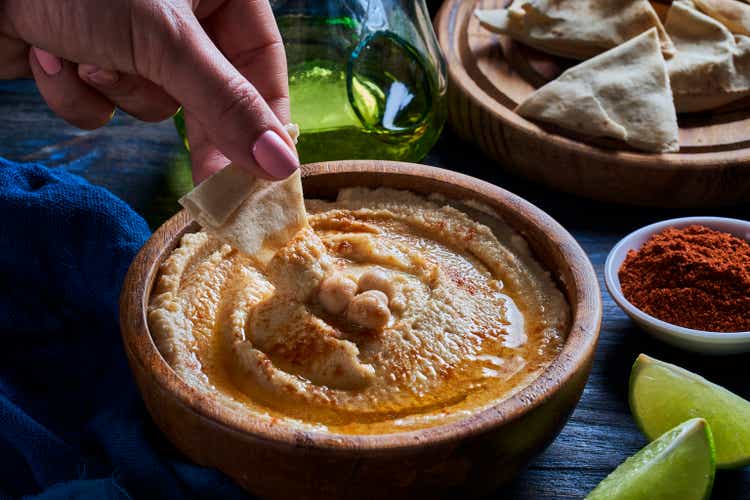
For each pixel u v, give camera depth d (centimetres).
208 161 37
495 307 33
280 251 32
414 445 26
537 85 49
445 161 47
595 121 43
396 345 30
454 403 29
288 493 28
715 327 36
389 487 27
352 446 26
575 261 32
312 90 42
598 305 31
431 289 33
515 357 31
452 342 31
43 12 31
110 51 31
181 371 30
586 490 32
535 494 31
